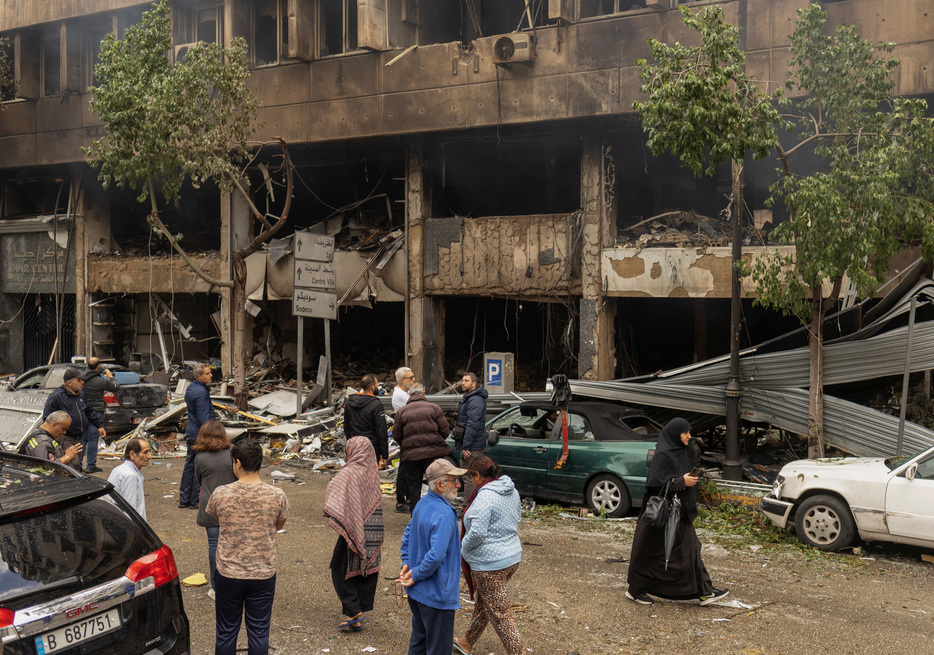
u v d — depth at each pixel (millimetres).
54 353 23453
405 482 9828
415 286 18109
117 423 15359
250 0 18969
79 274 23078
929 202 10070
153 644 4293
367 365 22688
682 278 15070
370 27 16516
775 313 20172
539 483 10539
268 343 22469
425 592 4887
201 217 25734
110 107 13844
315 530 9242
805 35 10617
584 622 6320
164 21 14367
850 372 11648
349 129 17266
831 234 9711
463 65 16078
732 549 8664
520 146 19109
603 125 15938
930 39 12539
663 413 12891
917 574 7812
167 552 4559
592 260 16062
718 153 9648
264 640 5031
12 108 21875
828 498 8609
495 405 13438
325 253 15633
